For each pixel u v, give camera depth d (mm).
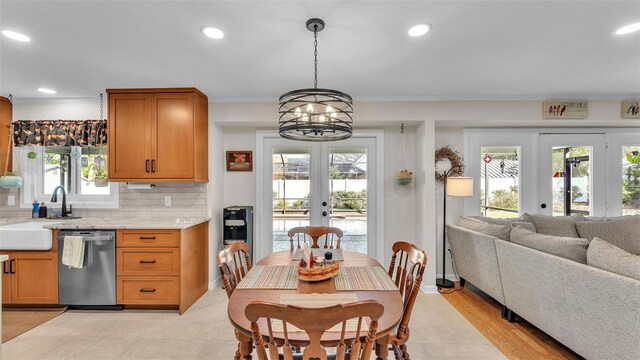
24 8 1624
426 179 3305
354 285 1601
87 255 2717
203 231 3252
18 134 3242
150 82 2814
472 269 3064
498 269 2602
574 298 1839
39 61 2334
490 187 3766
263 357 1042
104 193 3430
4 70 2520
